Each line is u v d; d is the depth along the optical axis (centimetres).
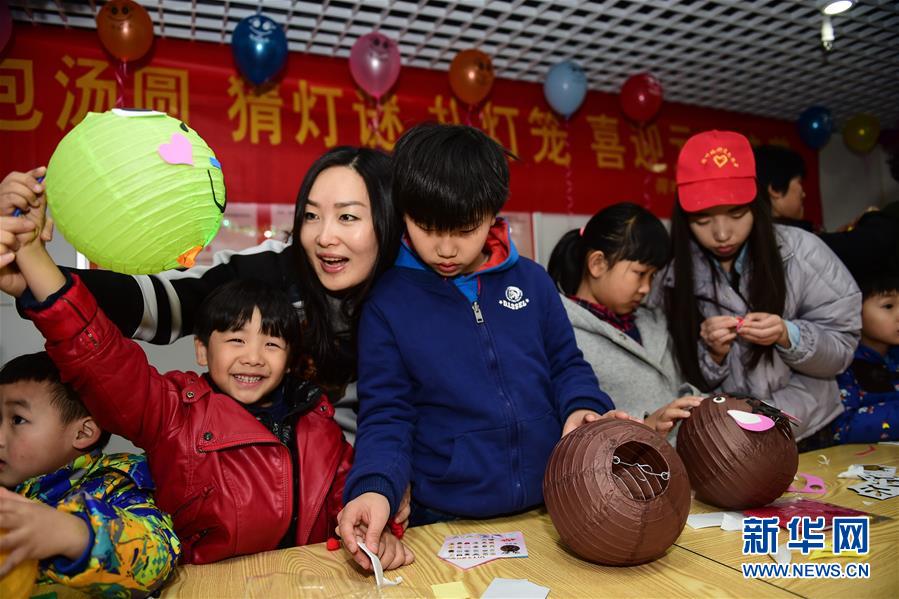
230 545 82
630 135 250
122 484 78
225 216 193
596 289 136
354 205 91
